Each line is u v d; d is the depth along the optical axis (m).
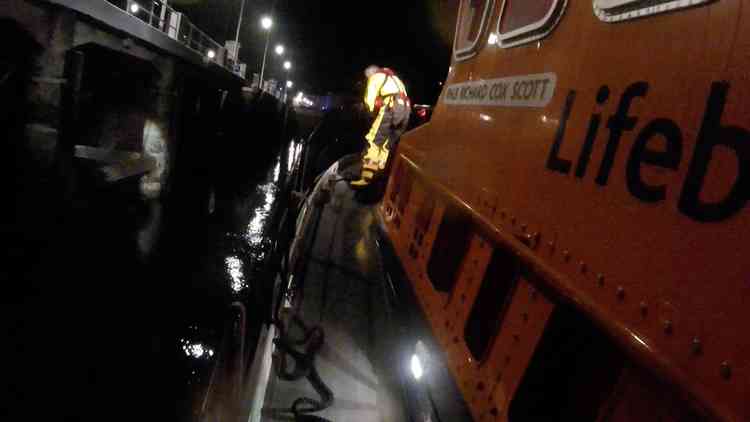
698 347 1.24
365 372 3.78
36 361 9.82
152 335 12.14
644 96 1.70
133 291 14.00
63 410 8.86
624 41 1.89
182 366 11.25
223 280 16.72
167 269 16.30
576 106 2.11
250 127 50.53
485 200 2.79
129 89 23.70
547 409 1.87
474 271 2.74
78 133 20.75
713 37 1.46
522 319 2.13
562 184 2.06
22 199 15.08
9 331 10.37
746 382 1.11
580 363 1.80
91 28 17.66
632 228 1.59
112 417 9.15
